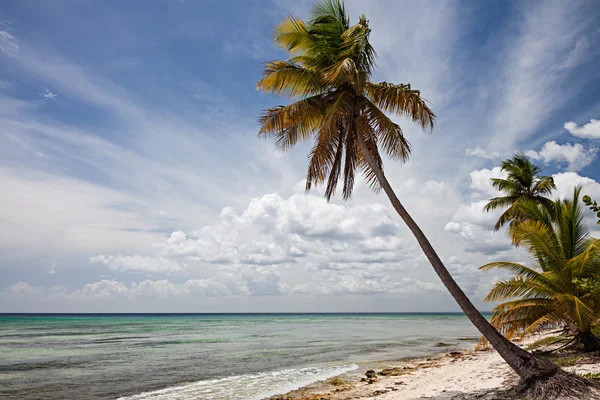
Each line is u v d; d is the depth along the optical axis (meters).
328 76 11.09
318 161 11.66
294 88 12.84
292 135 13.49
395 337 43.38
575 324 12.99
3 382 16.91
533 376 8.73
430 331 57.09
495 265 12.55
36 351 28.94
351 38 11.61
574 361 11.73
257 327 70.38
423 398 10.43
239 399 13.33
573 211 13.22
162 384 16.17
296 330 59.50
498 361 16.77
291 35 12.43
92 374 18.72
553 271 12.41
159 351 28.52
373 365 21.05
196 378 17.45
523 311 12.78
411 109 12.23
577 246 13.01
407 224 10.55
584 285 11.17
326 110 12.58
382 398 11.33
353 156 12.94
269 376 17.75
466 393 10.27
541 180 26.61
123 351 28.61
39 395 14.41
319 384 15.62
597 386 8.27
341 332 53.81
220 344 34.06
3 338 41.84
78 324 83.69
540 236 12.22
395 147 12.47
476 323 9.50
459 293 9.73
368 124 12.77
